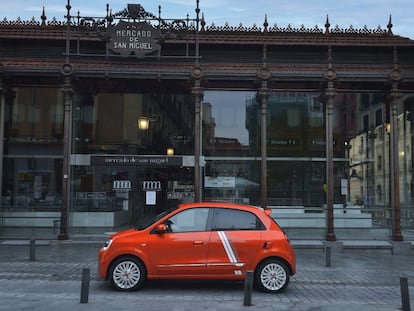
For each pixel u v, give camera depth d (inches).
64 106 676.7
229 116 703.7
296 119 705.6
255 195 695.1
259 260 364.5
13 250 591.2
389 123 706.8
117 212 686.5
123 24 635.5
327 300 349.1
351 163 699.4
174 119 700.7
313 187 695.7
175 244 363.3
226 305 325.7
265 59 639.8
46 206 689.6
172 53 663.8
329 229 637.3
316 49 665.6
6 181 690.8
